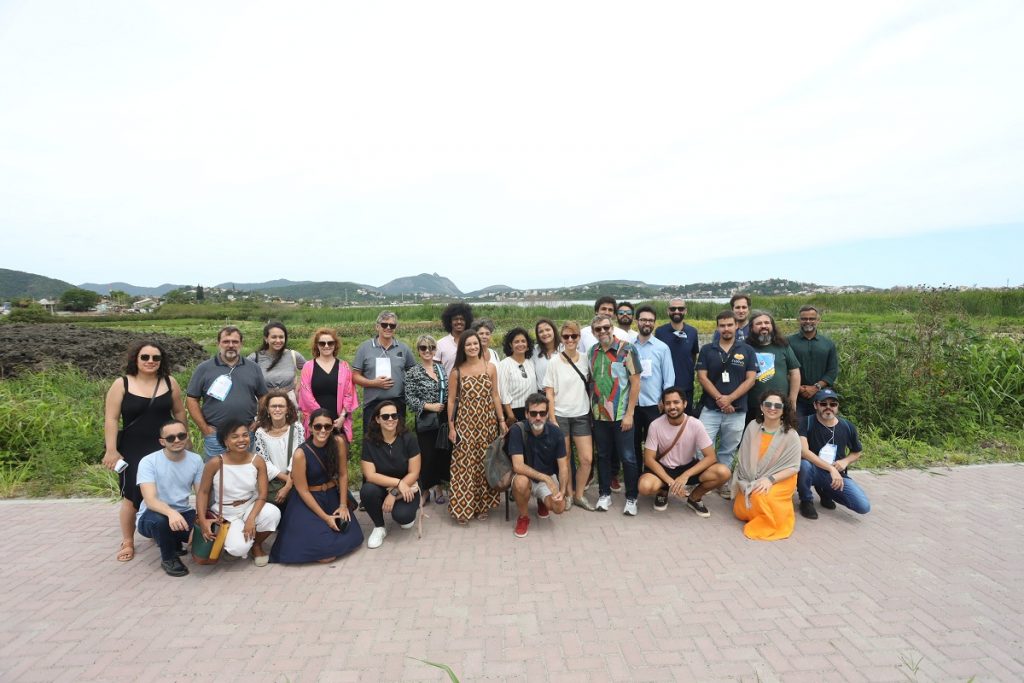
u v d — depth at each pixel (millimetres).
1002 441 6973
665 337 5938
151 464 4223
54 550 4523
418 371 5430
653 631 3299
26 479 6191
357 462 6301
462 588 3840
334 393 5355
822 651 3086
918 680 2840
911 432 7148
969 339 8242
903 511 5043
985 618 3391
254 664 3041
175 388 4711
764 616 3441
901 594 3674
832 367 6016
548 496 4781
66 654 3146
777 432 4859
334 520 4332
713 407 5574
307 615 3529
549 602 3641
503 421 5215
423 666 3004
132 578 4062
